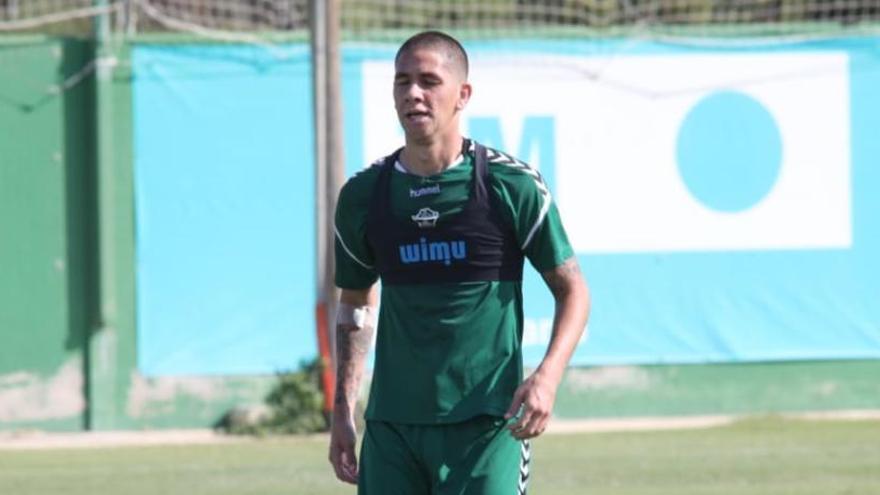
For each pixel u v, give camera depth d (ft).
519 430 58.44
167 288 172.76
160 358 172.96
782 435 157.58
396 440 62.75
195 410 173.47
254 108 173.27
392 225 61.72
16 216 170.50
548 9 188.34
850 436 155.63
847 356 179.73
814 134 179.01
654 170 177.37
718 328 178.81
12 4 202.90
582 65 176.55
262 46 173.06
